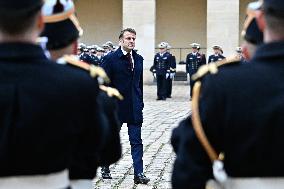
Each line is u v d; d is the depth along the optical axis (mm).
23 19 3523
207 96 3539
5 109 3451
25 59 3570
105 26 41969
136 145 10633
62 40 4363
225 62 3639
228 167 3568
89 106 3699
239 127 3473
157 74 29219
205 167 3572
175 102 27859
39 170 3521
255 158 3484
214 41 38656
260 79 3518
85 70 3842
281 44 3584
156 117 21094
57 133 3525
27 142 3459
